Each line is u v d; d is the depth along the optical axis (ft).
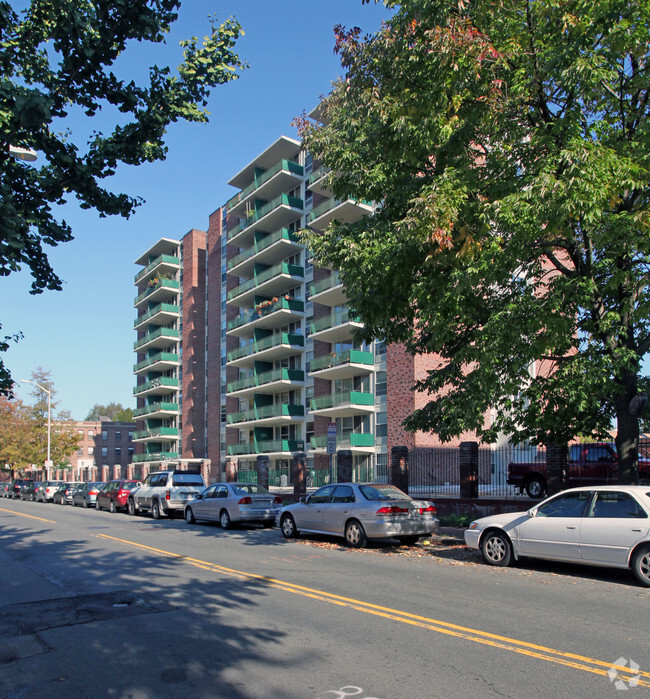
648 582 28.81
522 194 31.04
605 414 46.37
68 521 69.56
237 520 57.72
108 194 22.53
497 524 35.50
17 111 17.87
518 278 47.70
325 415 120.88
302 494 80.53
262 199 146.00
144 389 196.75
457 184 33.45
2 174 20.86
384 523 42.27
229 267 151.53
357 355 109.70
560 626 21.63
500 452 75.72
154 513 72.64
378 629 21.33
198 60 22.26
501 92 34.63
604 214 33.73
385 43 36.37
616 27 33.40
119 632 21.53
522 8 35.58
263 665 17.76
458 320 38.50
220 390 163.12
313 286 117.70
